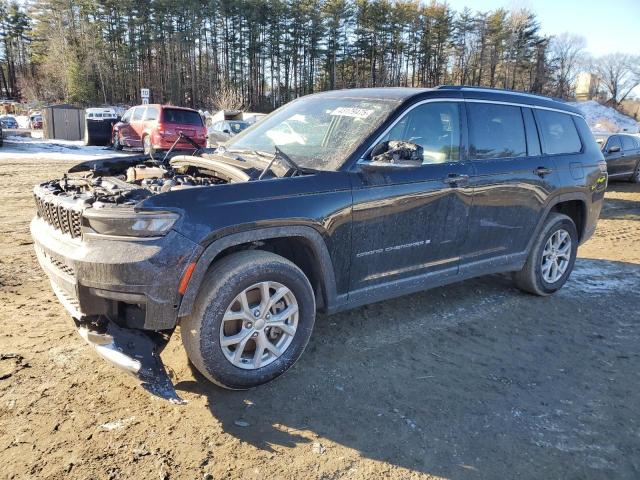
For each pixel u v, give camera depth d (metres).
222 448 2.61
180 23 72.56
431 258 3.97
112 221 2.65
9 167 13.38
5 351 3.42
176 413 2.87
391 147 3.42
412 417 2.97
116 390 3.05
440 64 79.12
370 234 3.50
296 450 2.63
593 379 3.55
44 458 2.46
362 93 4.15
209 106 58.25
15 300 4.30
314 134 3.86
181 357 3.47
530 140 4.70
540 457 2.70
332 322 4.23
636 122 63.28
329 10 71.75
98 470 2.40
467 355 3.80
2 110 63.28
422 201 3.74
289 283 3.11
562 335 4.26
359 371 3.46
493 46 78.31
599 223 9.40
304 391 3.17
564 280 5.21
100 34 70.25
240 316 2.96
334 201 3.27
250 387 3.08
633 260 6.78
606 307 4.96
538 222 4.78
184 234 2.70
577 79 78.25
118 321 2.88
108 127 22.78
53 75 68.75
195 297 2.77
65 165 14.46
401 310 4.58
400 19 75.25
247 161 3.63
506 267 4.64
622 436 2.92
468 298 4.99
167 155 4.48
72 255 2.73
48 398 2.93
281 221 3.03
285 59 74.75
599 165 5.35
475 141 4.20
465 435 2.85
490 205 4.25
